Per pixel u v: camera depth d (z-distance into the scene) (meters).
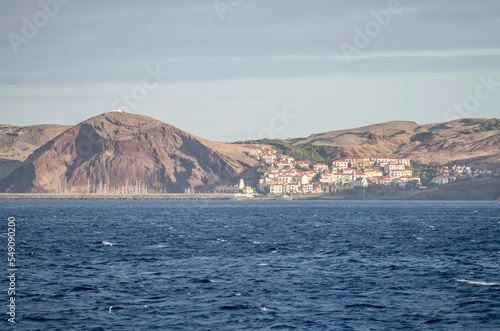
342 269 116.81
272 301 87.19
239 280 103.62
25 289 95.25
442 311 81.75
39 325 74.69
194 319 77.38
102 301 87.00
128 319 77.38
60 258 133.50
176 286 98.00
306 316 78.88
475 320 77.25
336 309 82.62
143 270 114.94
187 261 128.38
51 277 106.62
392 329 73.44
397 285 99.31
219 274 110.12
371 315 79.50
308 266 120.94
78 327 73.94
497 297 90.06
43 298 88.88
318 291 94.25
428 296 90.81
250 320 76.88
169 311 81.38
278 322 76.06
